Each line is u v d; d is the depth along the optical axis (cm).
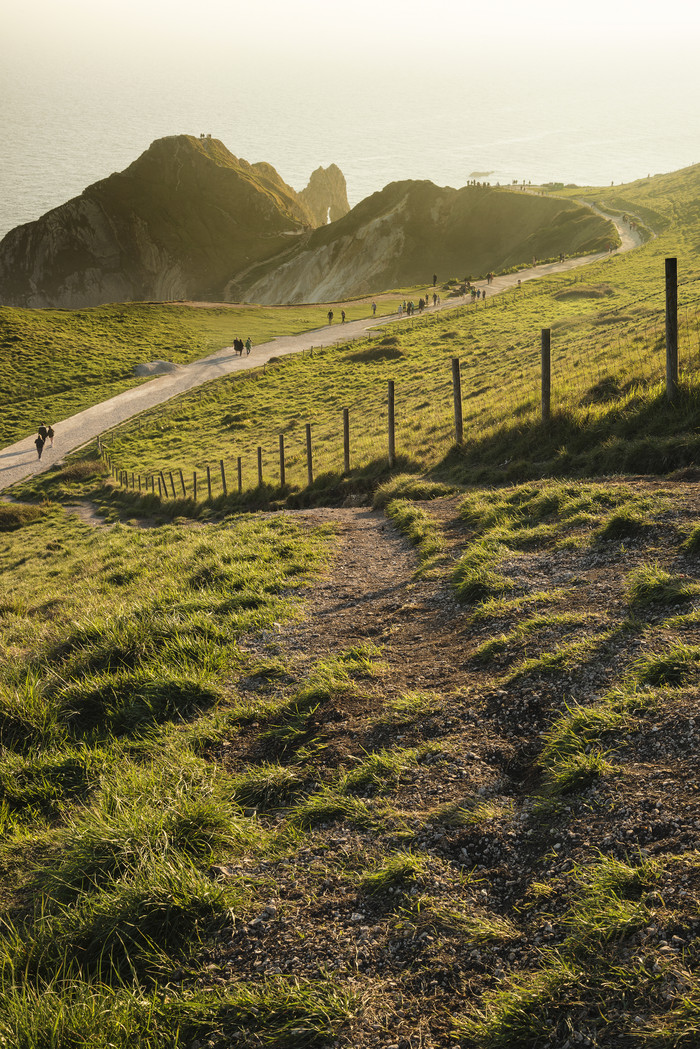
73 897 423
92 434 5809
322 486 2241
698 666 505
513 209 17738
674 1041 258
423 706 579
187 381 7050
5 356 7800
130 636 818
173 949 372
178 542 1742
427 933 350
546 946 324
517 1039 282
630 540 827
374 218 19950
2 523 3928
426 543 1098
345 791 488
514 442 1636
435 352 5806
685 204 11375
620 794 405
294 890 400
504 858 392
